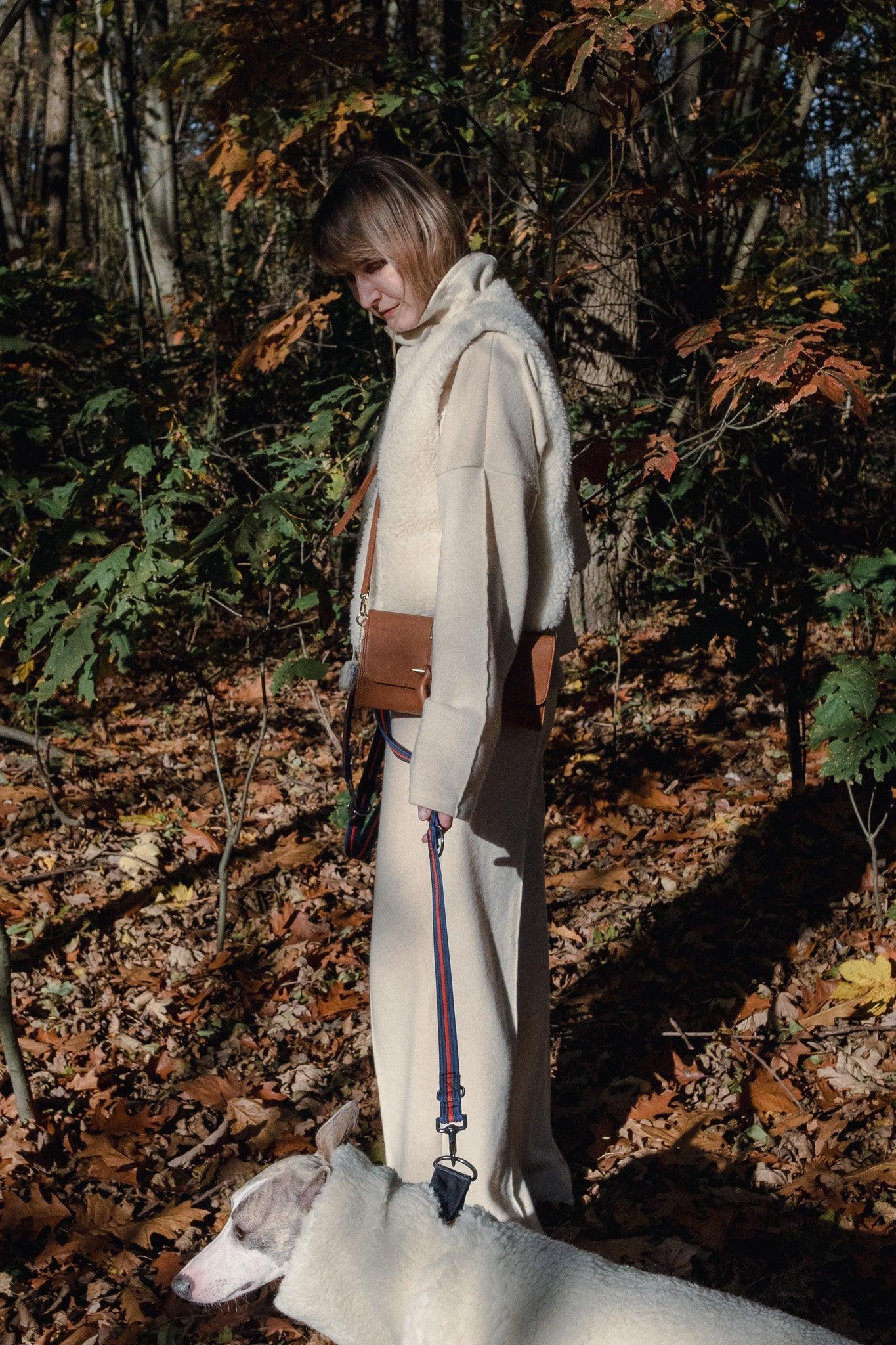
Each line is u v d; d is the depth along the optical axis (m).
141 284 9.12
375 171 2.23
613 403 5.92
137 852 4.69
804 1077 3.10
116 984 3.88
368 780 2.46
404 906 2.29
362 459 4.01
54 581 3.66
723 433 4.19
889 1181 2.60
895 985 3.35
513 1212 2.30
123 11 8.91
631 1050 3.30
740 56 4.67
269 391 6.89
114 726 6.19
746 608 4.22
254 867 4.66
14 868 4.65
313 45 4.45
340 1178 1.79
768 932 3.87
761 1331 1.54
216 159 5.00
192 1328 2.40
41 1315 2.49
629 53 3.39
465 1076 2.26
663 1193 2.68
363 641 2.27
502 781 2.27
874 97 6.11
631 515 5.87
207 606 3.72
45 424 5.77
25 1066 3.34
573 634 2.50
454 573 2.07
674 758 5.50
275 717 6.30
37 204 14.63
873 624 4.82
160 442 4.30
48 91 13.44
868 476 4.91
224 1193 2.85
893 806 4.44
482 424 2.11
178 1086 3.32
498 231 5.48
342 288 6.33
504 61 4.93
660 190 3.86
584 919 4.13
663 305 5.07
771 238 6.41
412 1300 1.71
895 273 5.69
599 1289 1.64
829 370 3.15
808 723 5.64
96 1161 2.94
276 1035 3.57
